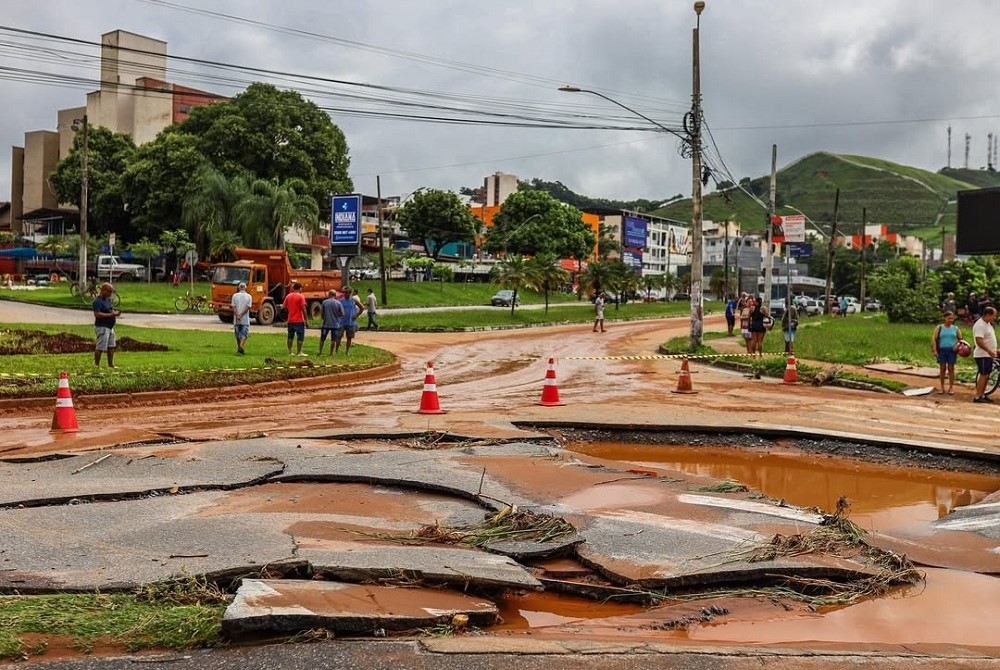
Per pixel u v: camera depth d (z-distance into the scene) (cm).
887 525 749
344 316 2241
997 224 3178
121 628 408
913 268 6575
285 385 1703
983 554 642
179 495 735
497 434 1105
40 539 571
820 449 1116
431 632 431
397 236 10519
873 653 423
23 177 9369
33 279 6731
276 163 6594
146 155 6619
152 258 6381
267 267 3772
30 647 385
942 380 1734
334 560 517
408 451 954
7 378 1441
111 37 8294
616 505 714
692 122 2714
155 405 1426
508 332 4031
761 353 2545
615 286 6475
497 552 566
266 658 388
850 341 2930
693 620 481
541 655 400
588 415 1310
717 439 1174
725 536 620
